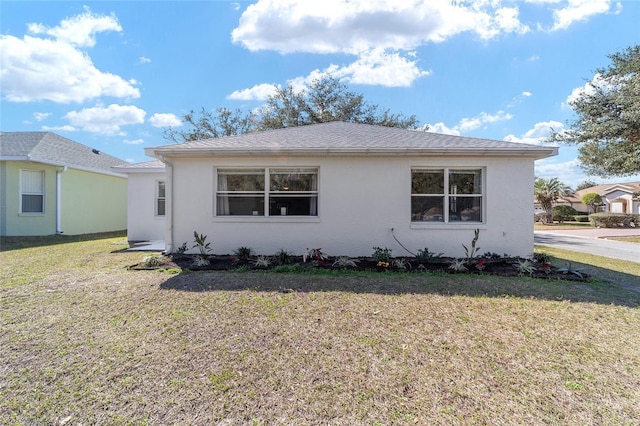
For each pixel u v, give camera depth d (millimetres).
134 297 4762
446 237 7945
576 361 3016
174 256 7711
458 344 3336
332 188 8008
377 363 2941
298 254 8055
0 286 5324
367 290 5227
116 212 16281
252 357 3029
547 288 5449
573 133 14766
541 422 2195
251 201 8203
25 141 13906
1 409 2281
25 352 3084
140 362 2924
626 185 32562
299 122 24406
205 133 25578
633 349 3266
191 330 3613
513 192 7852
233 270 6562
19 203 12156
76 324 3752
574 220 33250
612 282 6098
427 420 2207
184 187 8062
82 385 2564
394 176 7953
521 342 3395
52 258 7977
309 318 4004
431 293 5102
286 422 2188
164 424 2148
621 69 13312
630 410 2322
